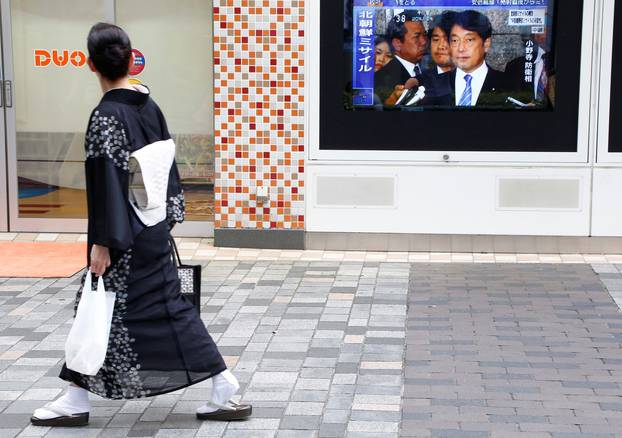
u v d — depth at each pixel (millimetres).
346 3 8023
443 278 7289
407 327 6000
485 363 5293
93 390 4316
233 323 6113
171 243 4410
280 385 4969
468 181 8125
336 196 8234
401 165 8148
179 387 4336
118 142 4090
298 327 6016
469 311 6355
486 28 7977
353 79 8102
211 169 8766
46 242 8648
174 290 4355
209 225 8797
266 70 8109
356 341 5715
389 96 8109
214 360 4395
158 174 4254
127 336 4246
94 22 8758
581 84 7953
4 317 6270
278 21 8039
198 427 4445
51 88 8867
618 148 7992
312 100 8125
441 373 5129
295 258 8023
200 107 8734
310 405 4688
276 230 8305
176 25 8680
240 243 8359
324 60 8086
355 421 4469
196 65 8703
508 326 6004
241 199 8297
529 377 5055
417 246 8242
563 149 8047
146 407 4727
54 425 4449
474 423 4422
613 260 7898
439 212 8180
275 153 8211
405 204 8195
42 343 5719
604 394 4797
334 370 5195
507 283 7117
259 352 5520
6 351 5570
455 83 8055
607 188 8039
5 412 4641
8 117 8883
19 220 9008
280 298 6730
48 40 8812
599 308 6410
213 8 8070
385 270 7570
